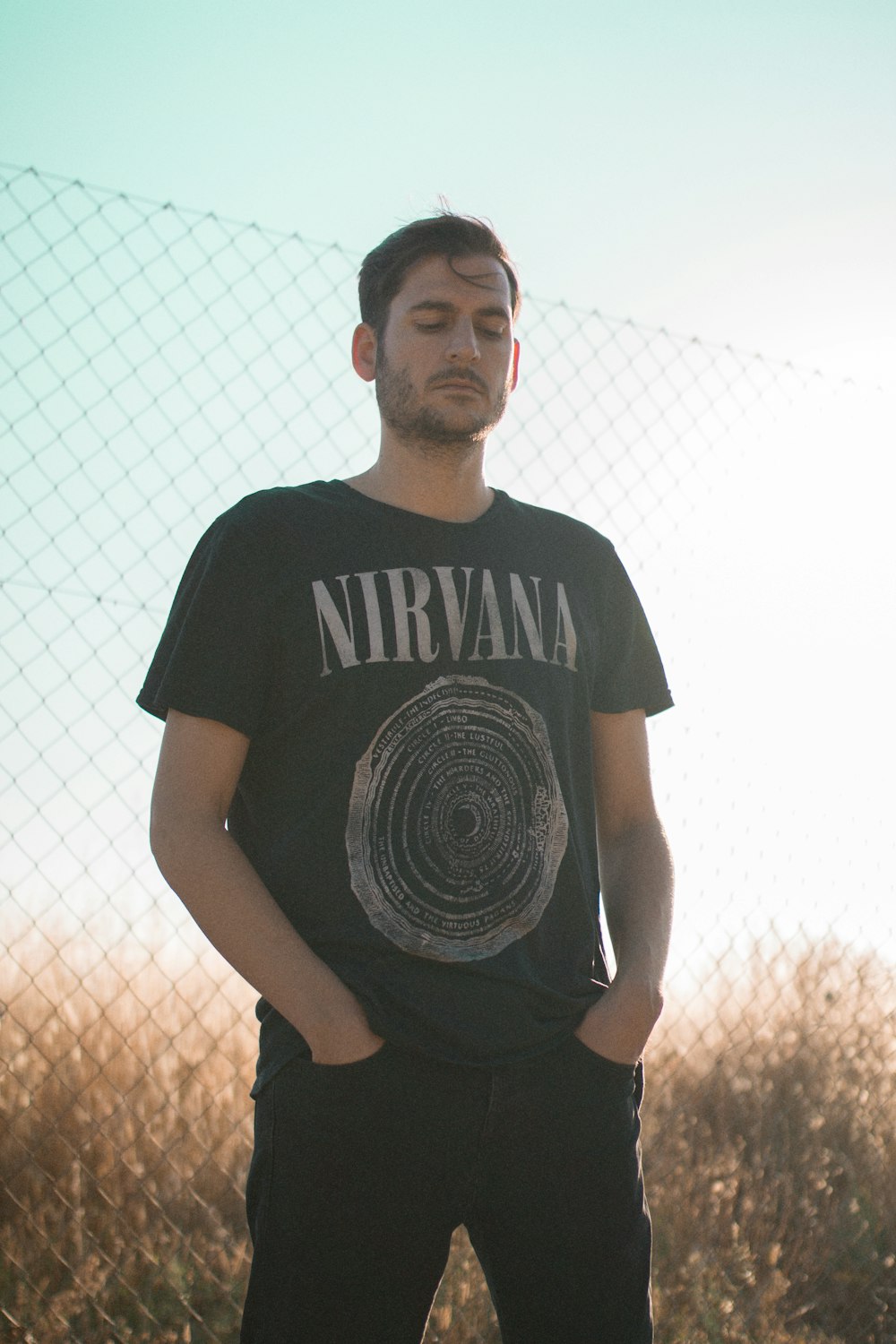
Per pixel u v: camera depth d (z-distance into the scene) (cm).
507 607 162
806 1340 279
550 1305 148
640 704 180
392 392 168
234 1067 307
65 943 264
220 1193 291
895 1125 339
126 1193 278
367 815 149
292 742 152
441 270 167
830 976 350
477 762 154
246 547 156
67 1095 285
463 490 170
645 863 172
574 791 163
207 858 144
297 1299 140
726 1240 293
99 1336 243
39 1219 263
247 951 141
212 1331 253
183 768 150
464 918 148
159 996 304
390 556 160
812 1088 343
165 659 159
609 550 183
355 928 146
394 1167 140
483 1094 142
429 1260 143
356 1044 140
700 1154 315
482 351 166
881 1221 313
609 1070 152
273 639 154
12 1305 244
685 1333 266
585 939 159
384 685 152
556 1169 146
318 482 169
